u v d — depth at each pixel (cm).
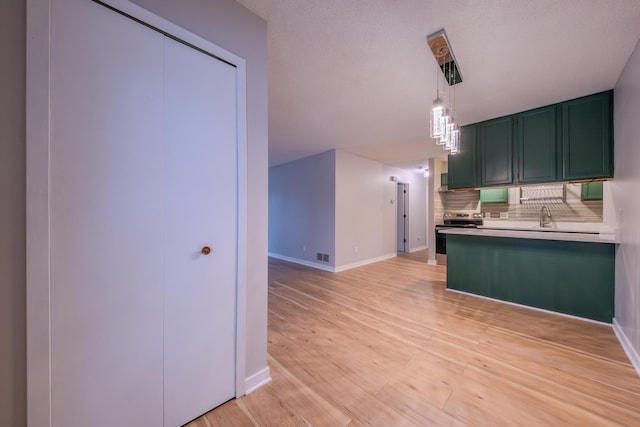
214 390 132
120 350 103
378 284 373
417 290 341
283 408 133
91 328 96
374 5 137
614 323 222
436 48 171
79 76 92
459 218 520
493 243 299
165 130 114
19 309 83
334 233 460
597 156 238
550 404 135
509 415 128
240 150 140
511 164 293
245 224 142
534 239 269
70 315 92
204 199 127
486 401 138
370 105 267
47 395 87
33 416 84
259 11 144
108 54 99
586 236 244
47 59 86
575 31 154
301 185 531
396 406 135
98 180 97
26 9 82
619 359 176
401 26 153
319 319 249
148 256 110
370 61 189
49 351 87
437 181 545
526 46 169
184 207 121
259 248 152
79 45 92
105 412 99
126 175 104
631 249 184
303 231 526
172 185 117
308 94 243
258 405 135
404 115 297
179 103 118
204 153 127
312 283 380
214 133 131
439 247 517
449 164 345
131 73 104
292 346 198
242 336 142
